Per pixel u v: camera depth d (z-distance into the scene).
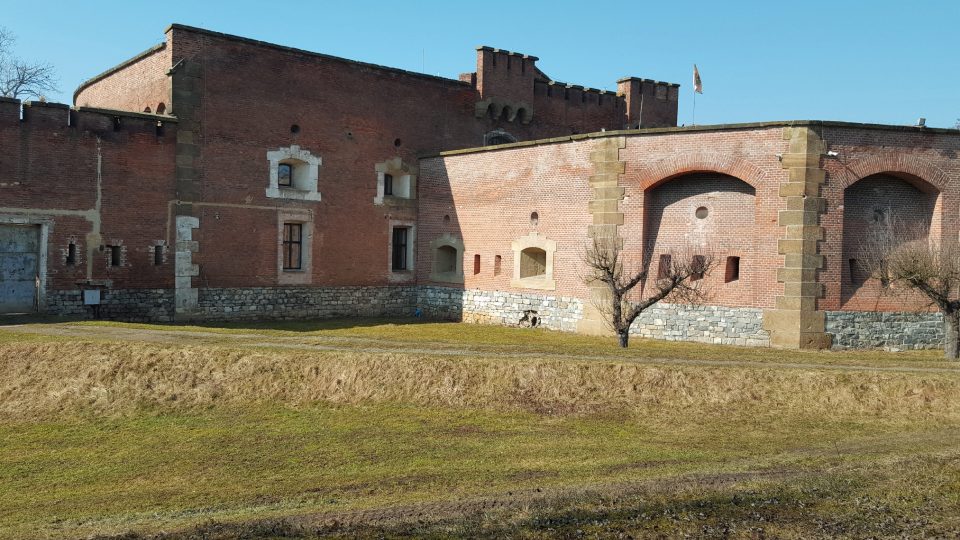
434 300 32.06
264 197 28.25
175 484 12.37
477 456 13.47
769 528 8.83
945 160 23.94
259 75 28.00
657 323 25.23
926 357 20.92
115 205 24.91
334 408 16.73
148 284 25.66
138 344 19.20
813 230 22.97
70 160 24.00
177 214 26.20
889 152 23.47
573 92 37.81
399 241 32.81
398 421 15.88
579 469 12.28
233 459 13.63
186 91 26.25
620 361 18.09
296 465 13.22
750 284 23.80
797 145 22.95
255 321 28.08
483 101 34.22
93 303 24.34
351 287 30.81
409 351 19.09
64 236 23.95
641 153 25.25
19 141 23.11
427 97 32.78
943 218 23.94
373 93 31.16
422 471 12.61
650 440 14.41
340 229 30.39
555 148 27.47
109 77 31.69
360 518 9.40
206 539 8.84
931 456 11.86
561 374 17.34
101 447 14.59
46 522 10.54
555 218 27.48
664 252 25.23
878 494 9.99
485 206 30.05
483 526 8.98
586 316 26.44
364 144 30.95
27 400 17.06
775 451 13.36
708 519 9.12
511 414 16.27
